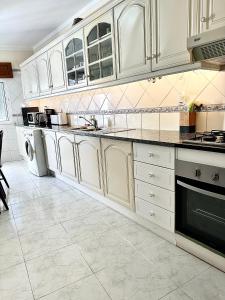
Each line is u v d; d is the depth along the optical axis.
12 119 5.46
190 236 1.73
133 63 2.17
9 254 1.91
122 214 2.50
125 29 2.19
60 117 4.21
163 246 1.91
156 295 1.43
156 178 1.89
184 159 1.63
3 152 5.44
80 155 2.98
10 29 4.00
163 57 1.87
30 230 2.28
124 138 2.11
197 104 2.07
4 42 4.80
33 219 2.50
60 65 3.46
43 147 4.09
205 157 1.49
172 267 1.66
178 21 1.71
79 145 2.96
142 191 2.07
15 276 1.66
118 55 2.33
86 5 3.18
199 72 2.02
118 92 3.01
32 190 3.41
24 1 2.99
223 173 1.40
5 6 3.11
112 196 2.50
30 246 2.01
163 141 1.74
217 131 1.82
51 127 3.93
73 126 3.90
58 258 1.83
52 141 3.70
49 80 3.87
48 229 2.28
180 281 1.53
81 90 3.07
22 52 5.28
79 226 2.30
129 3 2.08
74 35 2.98
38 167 4.09
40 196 3.16
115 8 2.25
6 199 3.10
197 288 1.46
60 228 2.28
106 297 1.44
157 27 1.87
